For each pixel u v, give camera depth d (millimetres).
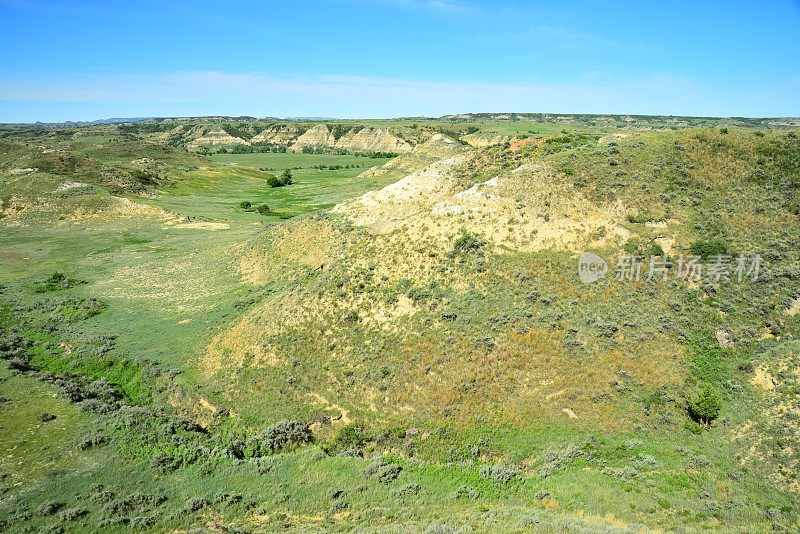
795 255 36125
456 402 29141
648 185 42125
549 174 44344
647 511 21578
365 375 31641
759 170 43250
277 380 33156
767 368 29359
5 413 29766
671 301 34000
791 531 19109
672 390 28953
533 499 23109
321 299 38531
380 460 26172
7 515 21172
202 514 22094
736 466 24438
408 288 37156
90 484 23750
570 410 28188
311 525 21422
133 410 30734
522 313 33562
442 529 19625
